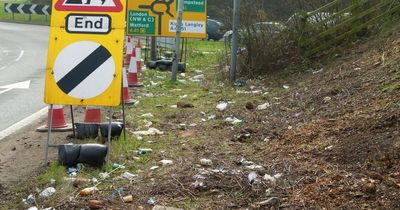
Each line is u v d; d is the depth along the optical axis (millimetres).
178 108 8453
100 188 4680
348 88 7695
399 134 5020
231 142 6223
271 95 9188
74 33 5426
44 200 4441
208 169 5090
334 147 5293
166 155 5672
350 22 10922
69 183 4777
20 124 7922
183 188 4582
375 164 4602
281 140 6070
